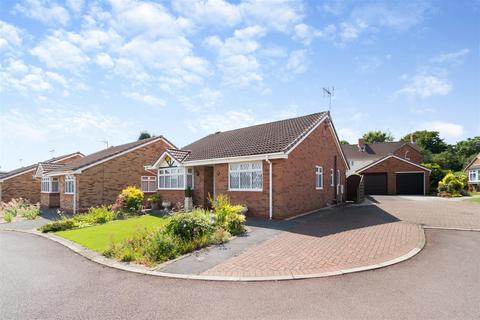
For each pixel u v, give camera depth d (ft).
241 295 17.37
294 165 46.50
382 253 24.66
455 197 81.82
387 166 103.24
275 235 32.27
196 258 24.93
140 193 61.26
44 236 40.96
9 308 16.46
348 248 26.37
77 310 16.01
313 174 53.47
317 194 54.80
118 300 17.21
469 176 122.21
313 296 16.87
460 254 24.38
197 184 58.29
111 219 51.93
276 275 20.42
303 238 30.50
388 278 19.33
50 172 81.82
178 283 19.71
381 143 147.23
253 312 15.12
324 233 32.58
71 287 19.60
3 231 48.39
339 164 68.74
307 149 51.31
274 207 43.39
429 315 14.38
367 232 32.58
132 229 39.29
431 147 183.32
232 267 22.40
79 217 51.75
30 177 99.81
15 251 31.40
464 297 16.31
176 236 27.99
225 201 40.73
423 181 99.71
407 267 21.38
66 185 73.87
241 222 34.76
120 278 21.15
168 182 63.62
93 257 27.40
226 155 51.13
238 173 49.01
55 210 77.15
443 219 40.37
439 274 19.89
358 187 69.56
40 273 22.95
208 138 76.84
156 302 16.78
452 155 162.91
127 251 26.11
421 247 26.30
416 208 52.90
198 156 58.29
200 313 15.21
